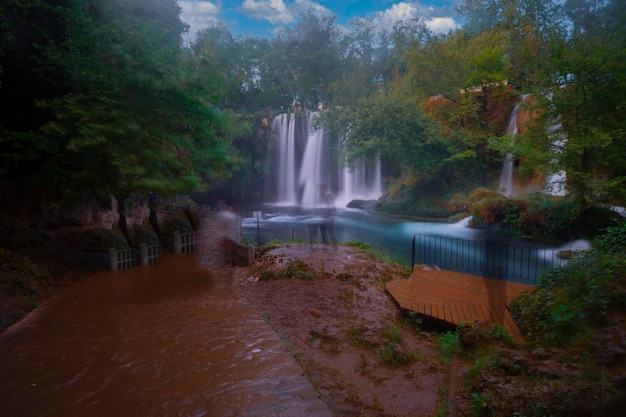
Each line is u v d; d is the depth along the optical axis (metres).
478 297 7.63
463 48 27.69
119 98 9.62
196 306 7.04
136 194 14.76
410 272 9.96
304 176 42.44
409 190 30.64
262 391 4.13
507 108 26.48
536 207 17.11
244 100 47.09
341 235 20.58
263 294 7.83
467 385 4.55
